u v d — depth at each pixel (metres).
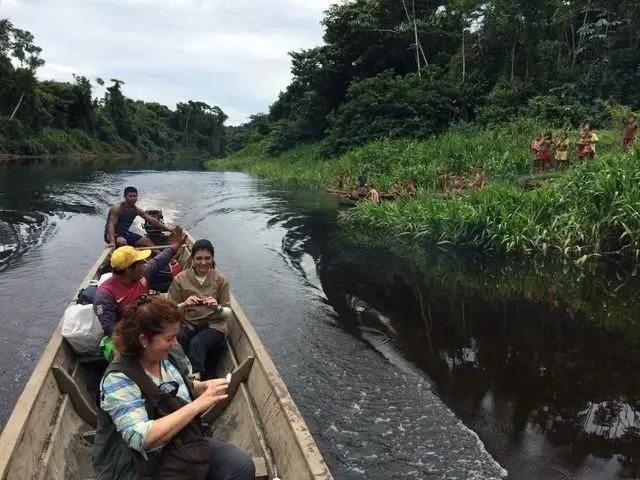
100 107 73.31
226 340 5.12
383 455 4.19
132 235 8.49
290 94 46.28
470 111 27.19
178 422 2.32
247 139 67.19
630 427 4.56
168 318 2.38
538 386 5.28
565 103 22.80
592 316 7.25
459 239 11.35
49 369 3.90
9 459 2.76
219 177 30.34
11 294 7.77
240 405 4.06
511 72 26.64
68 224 13.39
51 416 3.61
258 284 8.59
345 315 7.28
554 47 25.52
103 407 2.35
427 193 14.27
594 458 4.13
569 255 10.10
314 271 9.48
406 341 6.39
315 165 28.62
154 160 64.31
